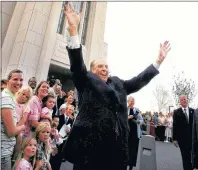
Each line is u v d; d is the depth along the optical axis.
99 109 1.26
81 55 1.30
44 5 8.93
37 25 8.56
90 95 1.30
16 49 8.18
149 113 15.30
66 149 1.24
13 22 8.59
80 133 1.24
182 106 4.36
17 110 2.43
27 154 2.29
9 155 1.83
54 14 9.05
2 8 8.61
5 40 8.28
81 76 1.33
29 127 2.55
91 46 11.00
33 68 8.21
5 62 8.13
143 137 2.62
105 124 1.23
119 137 1.25
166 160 6.21
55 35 9.05
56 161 3.38
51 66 9.53
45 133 2.58
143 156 2.53
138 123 4.70
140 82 1.56
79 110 1.34
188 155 4.03
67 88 10.56
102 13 12.03
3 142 1.77
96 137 1.21
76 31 1.32
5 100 1.83
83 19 11.05
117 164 1.21
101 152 1.20
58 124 3.73
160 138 13.58
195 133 3.43
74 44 1.28
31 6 8.65
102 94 1.30
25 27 8.34
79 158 1.19
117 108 1.33
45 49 8.50
